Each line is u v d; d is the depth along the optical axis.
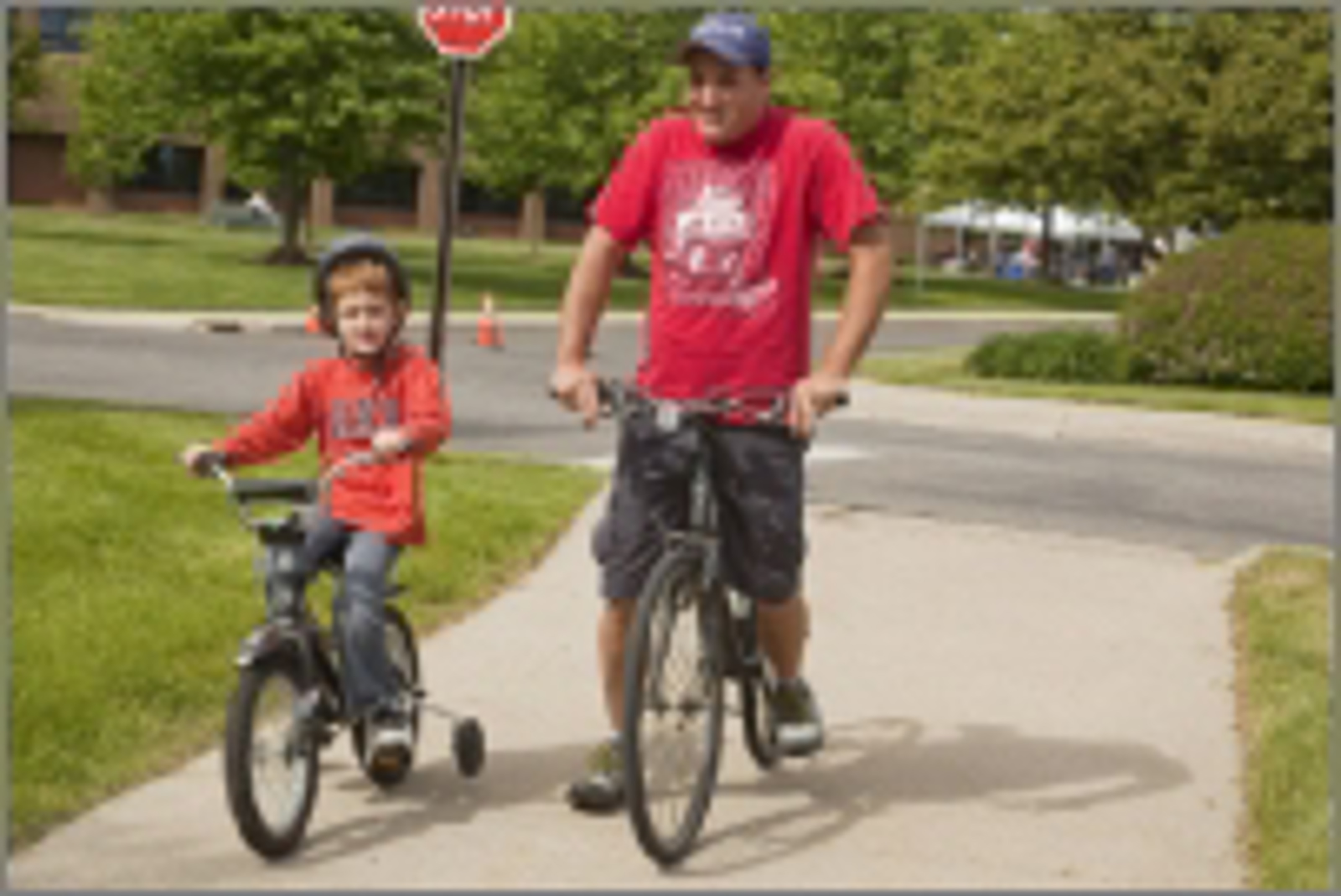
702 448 5.93
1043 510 13.93
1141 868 5.72
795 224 5.96
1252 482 16.56
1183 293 26.33
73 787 6.14
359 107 49.28
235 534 10.54
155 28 50.25
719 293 5.96
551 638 8.81
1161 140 45.16
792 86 57.44
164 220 82.19
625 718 5.41
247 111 50.00
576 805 6.10
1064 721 7.57
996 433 20.00
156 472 12.38
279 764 5.71
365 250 6.07
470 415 18.98
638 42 61.97
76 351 23.88
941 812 6.26
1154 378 26.70
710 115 5.87
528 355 28.64
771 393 5.98
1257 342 25.72
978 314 51.84
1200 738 7.32
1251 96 42.91
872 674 8.31
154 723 6.94
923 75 61.28
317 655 5.91
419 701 6.46
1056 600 10.13
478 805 6.20
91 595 8.66
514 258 66.75
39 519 10.12
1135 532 13.06
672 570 5.71
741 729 7.30
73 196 87.69
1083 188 48.38
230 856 5.57
